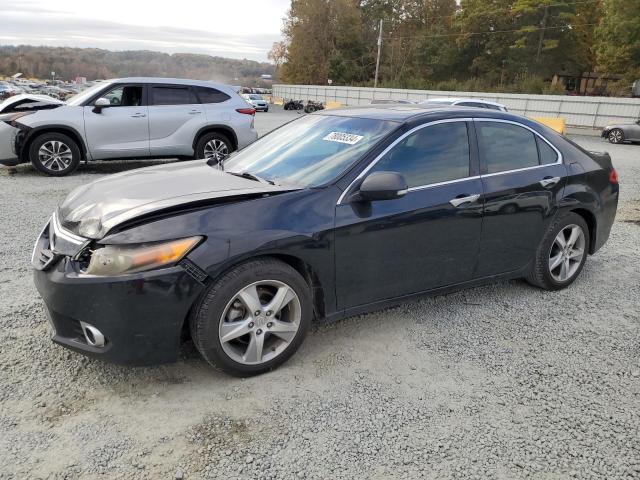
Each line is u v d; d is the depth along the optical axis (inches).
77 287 106.6
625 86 1626.5
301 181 133.5
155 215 111.3
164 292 107.0
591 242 187.8
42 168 364.2
